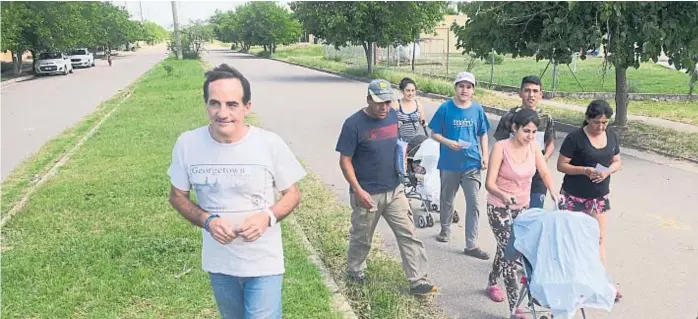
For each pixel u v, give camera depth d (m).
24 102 19.44
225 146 2.71
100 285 4.60
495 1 11.23
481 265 5.43
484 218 6.89
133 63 49.25
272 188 2.81
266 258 2.81
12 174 8.86
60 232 5.99
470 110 5.52
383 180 4.41
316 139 11.84
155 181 7.85
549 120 5.26
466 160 5.53
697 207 7.12
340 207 7.02
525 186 4.41
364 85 25.25
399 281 4.92
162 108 15.38
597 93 18.95
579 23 10.34
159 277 4.79
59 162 9.39
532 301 3.76
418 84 22.44
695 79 10.88
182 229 5.95
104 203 6.93
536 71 30.48
